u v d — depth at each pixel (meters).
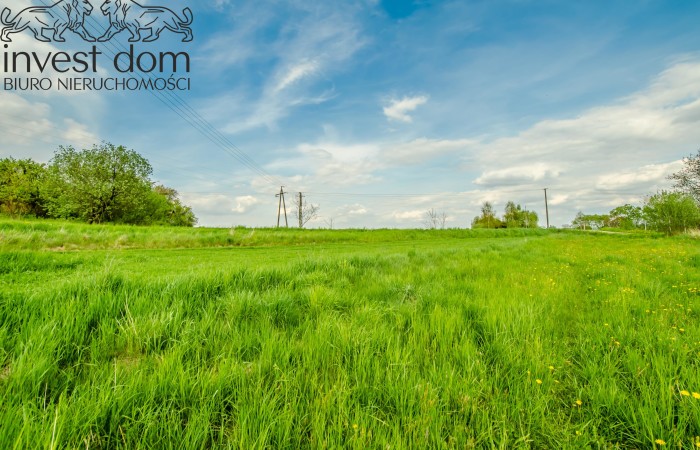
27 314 2.87
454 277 6.61
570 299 4.98
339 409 1.91
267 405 1.95
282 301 3.93
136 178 44.75
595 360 2.71
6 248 13.36
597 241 26.75
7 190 43.50
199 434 1.70
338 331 3.09
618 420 1.99
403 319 3.63
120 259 11.02
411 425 1.81
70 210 40.06
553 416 2.09
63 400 1.86
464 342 2.96
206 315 3.34
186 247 20.61
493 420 1.95
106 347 2.71
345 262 7.06
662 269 8.35
